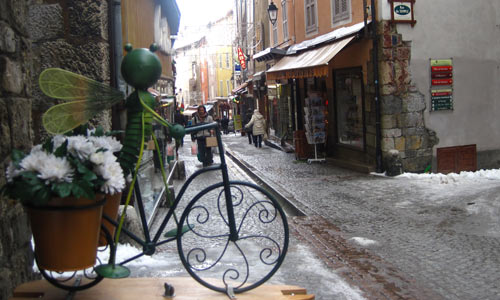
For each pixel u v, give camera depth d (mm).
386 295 4918
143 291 3137
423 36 13547
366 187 11531
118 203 3275
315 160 17031
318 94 17062
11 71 3164
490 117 14328
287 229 3312
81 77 3061
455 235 7246
